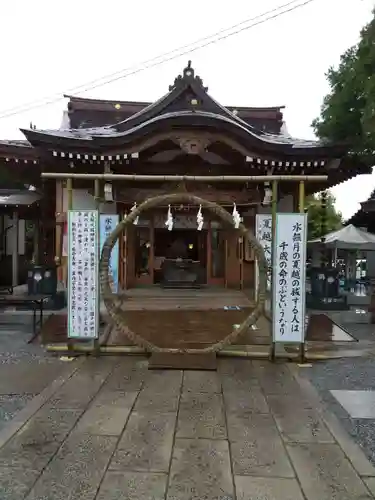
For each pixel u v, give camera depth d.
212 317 9.53
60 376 5.86
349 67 10.95
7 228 14.78
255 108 17.56
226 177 6.56
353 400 5.25
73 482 3.28
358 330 9.36
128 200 12.36
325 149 11.36
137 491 3.17
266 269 6.72
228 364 6.49
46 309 10.50
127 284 14.12
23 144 12.54
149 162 12.76
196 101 11.77
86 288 6.81
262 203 12.22
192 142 11.21
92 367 6.25
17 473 3.40
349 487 3.28
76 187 13.03
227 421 4.43
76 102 17.22
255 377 5.89
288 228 6.55
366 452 3.91
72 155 11.23
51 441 3.94
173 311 10.12
